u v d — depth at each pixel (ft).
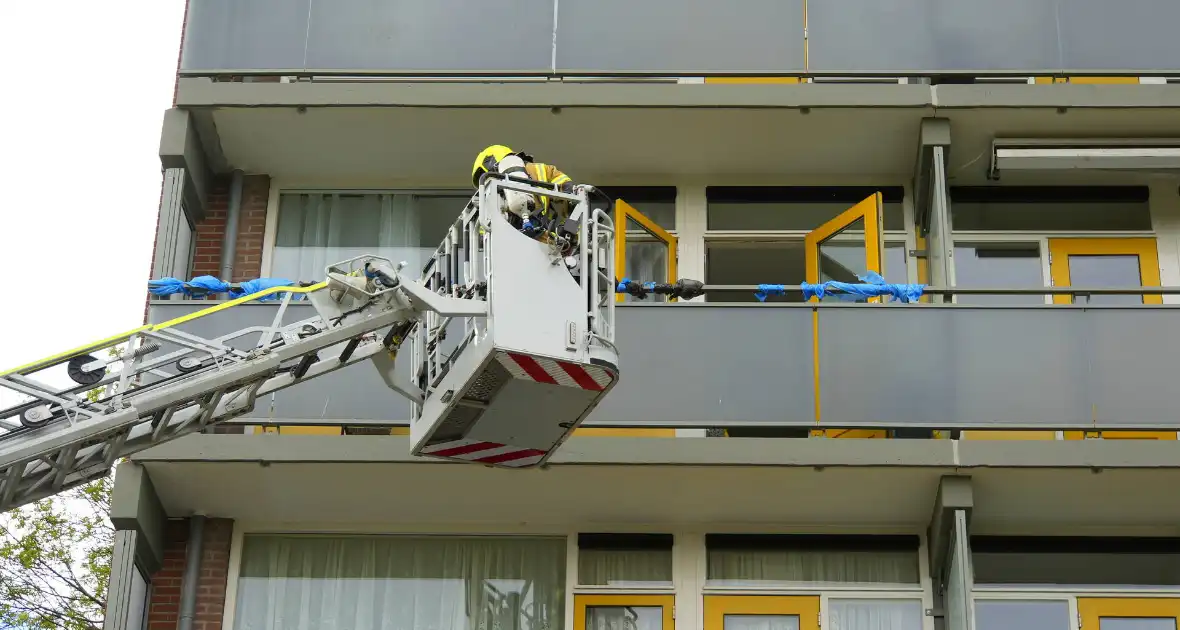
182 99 55.83
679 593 54.19
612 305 38.91
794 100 56.18
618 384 51.08
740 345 51.57
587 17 56.39
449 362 39.55
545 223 37.86
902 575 54.29
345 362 40.27
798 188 59.67
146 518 52.16
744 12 56.49
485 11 56.39
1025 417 50.85
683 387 51.16
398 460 51.47
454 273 40.27
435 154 58.49
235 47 55.98
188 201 57.16
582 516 54.70
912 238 58.95
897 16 56.49
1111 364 51.24
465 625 54.44
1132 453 51.37
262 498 53.67
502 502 53.88
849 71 55.98
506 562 55.11
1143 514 53.98
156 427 39.60
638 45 56.18
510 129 57.26
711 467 51.88
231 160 58.54
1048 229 59.52
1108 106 56.13
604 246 39.50
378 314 38.91
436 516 54.75
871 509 53.83
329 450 51.57
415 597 54.75
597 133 57.47
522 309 36.86
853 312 51.93
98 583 75.10
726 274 59.11
